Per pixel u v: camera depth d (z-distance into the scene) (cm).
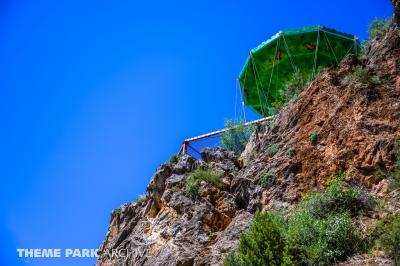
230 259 1745
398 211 1702
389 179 1828
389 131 1936
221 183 2347
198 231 2156
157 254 2203
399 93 2031
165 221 2323
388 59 2164
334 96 2191
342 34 3559
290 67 3644
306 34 3556
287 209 1972
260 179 2164
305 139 2156
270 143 2334
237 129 3114
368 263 1557
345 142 2008
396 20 2259
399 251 1521
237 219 2114
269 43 3647
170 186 2438
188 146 3155
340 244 1650
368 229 1698
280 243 1673
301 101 2328
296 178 2062
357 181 1892
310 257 1627
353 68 2258
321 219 1780
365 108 2044
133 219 2597
